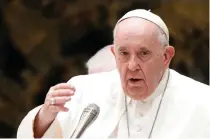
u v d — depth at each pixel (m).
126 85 11.20
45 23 30.55
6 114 31.05
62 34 30.33
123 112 12.75
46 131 12.62
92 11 29.56
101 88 13.45
